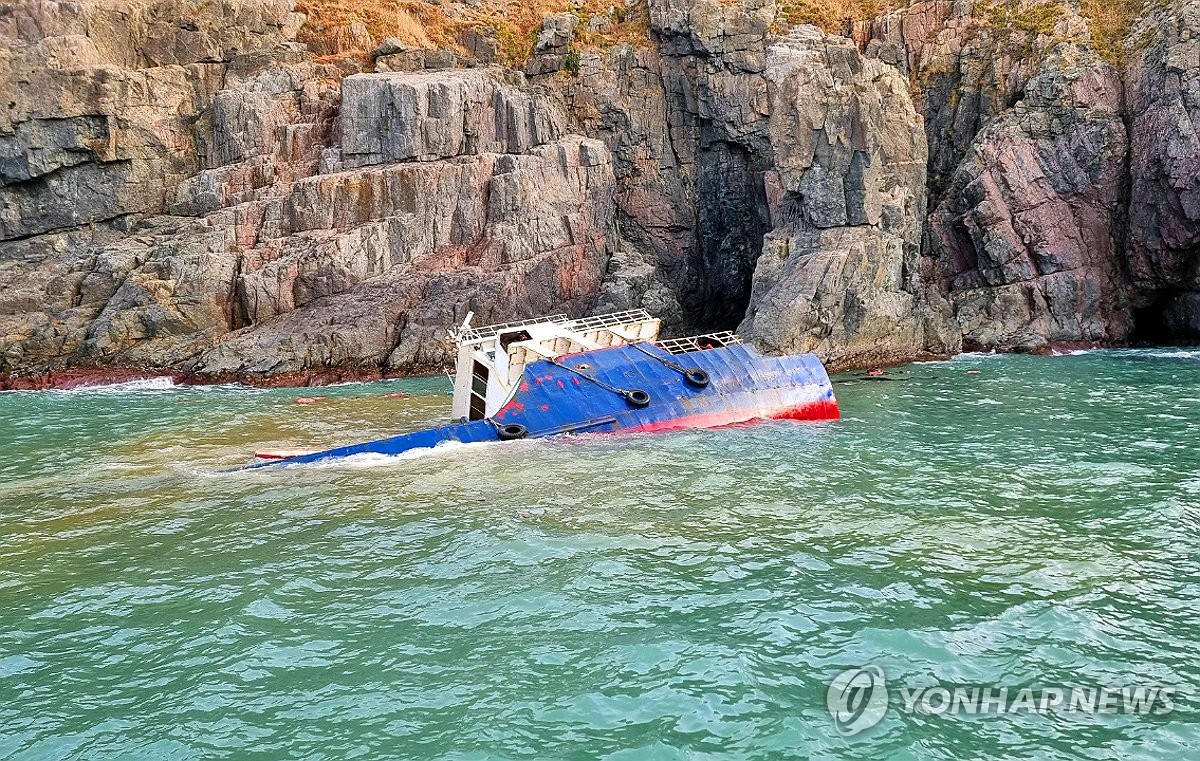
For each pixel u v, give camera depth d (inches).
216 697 373.7
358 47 2047.2
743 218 2031.3
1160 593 463.8
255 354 1579.7
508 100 1875.0
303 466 795.4
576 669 390.0
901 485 687.7
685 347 1038.4
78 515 658.8
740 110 1920.5
